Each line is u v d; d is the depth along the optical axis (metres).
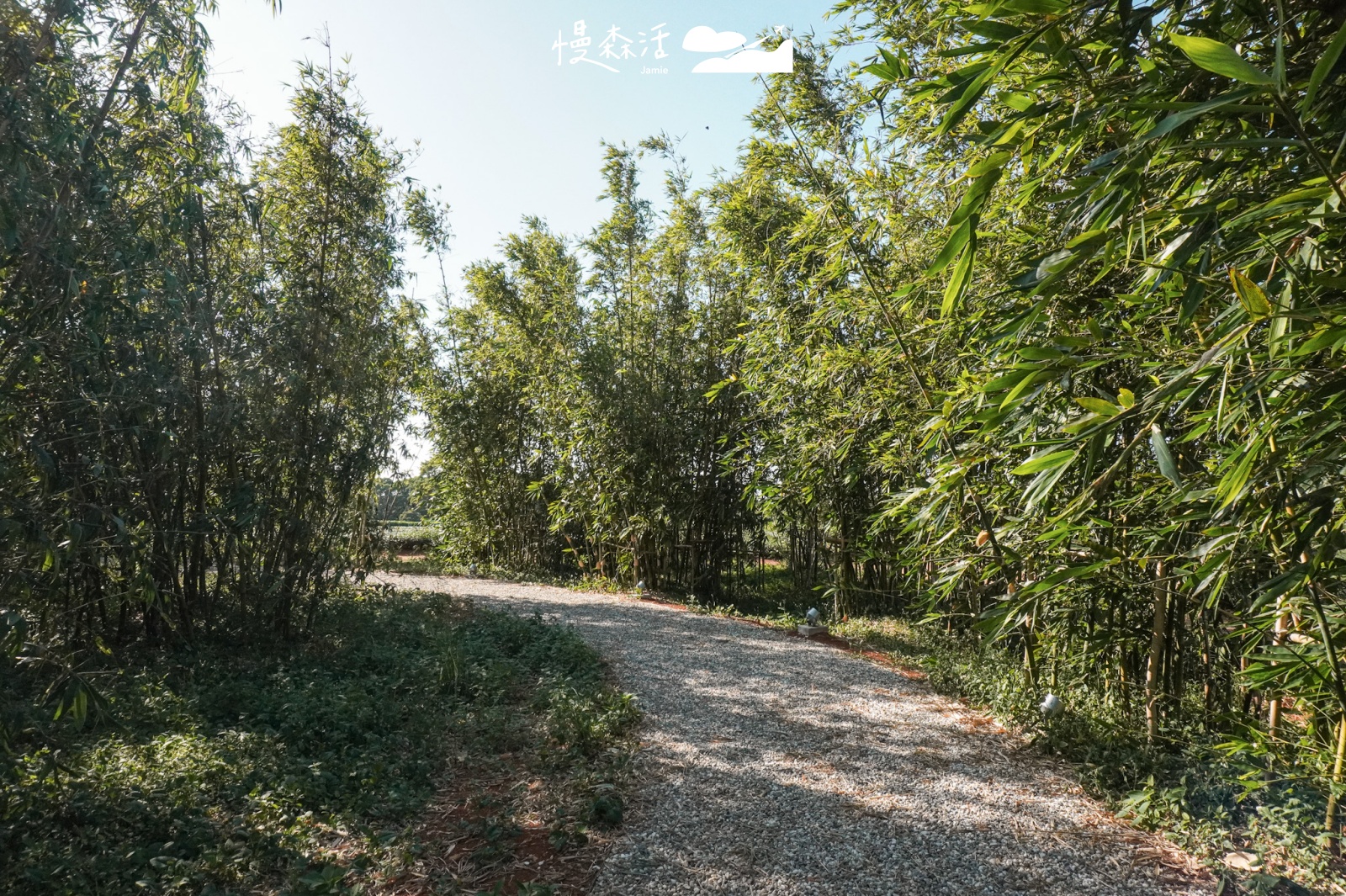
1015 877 2.94
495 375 12.09
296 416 5.82
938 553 4.88
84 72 3.57
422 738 4.30
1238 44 2.10
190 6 4.13
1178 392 1.96
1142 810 3.37
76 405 3.65
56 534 3.08
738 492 10.58
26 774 3.13
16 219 2.77
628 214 10.59
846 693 5.41
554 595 9.86
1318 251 1.87
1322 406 1.86
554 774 3.87
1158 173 2.15
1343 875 2.85
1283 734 3.39
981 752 4.24
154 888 2.64
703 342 10.35
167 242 4.35
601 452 10.36
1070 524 2.46
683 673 5.89
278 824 3.18
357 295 6.23
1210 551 2.40
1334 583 2.55
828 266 5.08
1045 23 1.73
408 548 15.27
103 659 4.93
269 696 4.73
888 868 3.00
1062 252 1.91
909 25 4.63
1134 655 4.58
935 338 4.80
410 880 2.88
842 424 6.26
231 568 6.01
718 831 3.28
